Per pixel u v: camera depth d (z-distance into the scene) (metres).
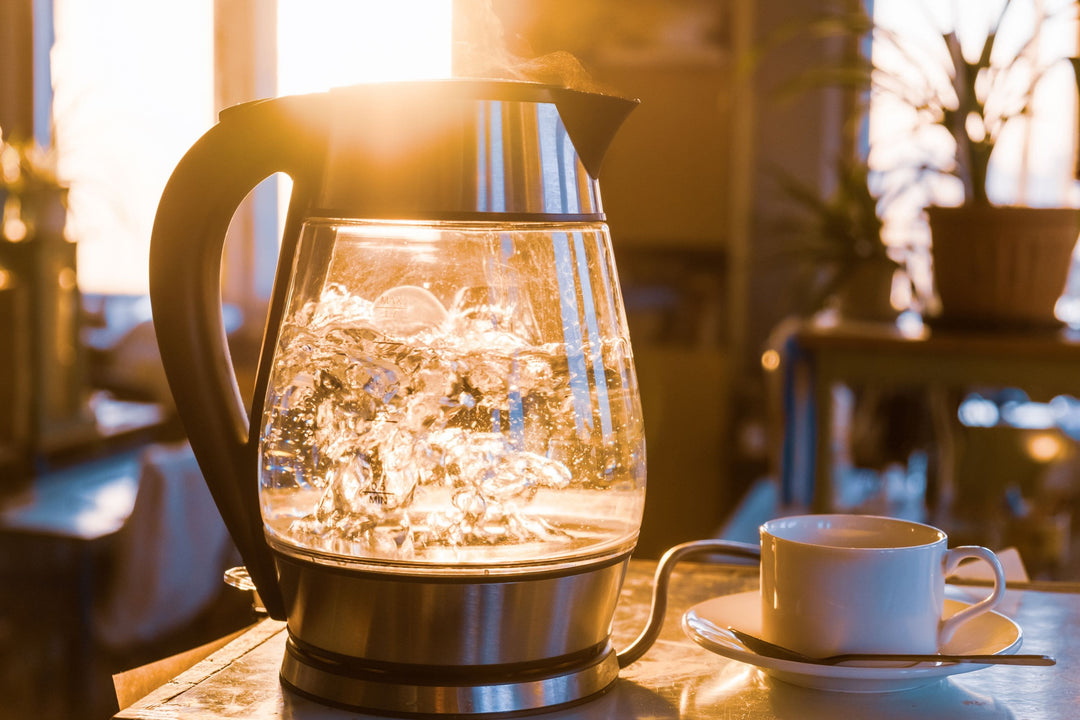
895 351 2.21
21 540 2.59
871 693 0.86
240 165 0.87
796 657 0.86
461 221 0.83
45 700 2.57
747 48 5.46
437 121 0.83
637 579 1.05
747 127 5.47
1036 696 0.86
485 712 0.83
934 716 0.84
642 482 0.88
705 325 5.71
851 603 0.85
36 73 5.97
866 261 2.82
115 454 3.54
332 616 0.84
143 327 4.99
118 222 5.96
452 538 0.82
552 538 0.83
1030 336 2.16
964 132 2.27
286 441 0.85
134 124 5.96
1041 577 2.28
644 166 5.99
